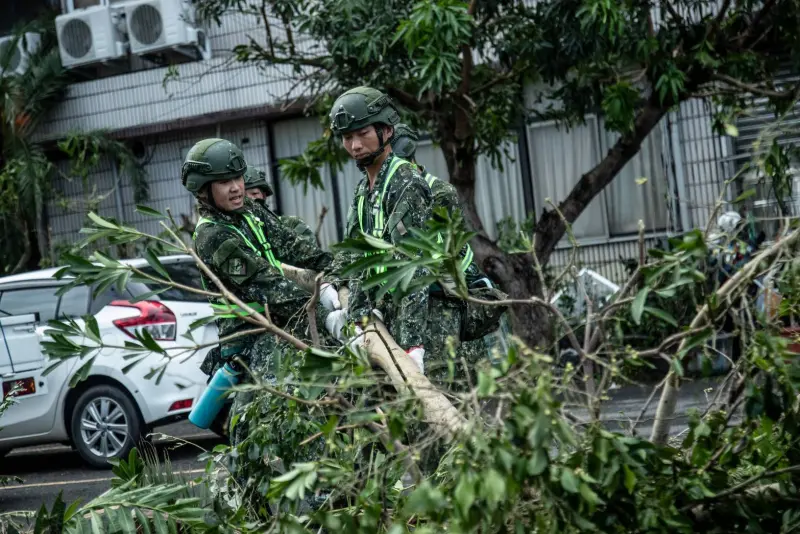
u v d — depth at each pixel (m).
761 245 2.42
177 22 13.71
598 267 12.52
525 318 7.97
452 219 2.35
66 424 7.87
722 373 2.81
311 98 9.80
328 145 9.18
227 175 4.08
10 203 13.80
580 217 12.59
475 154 9.02
